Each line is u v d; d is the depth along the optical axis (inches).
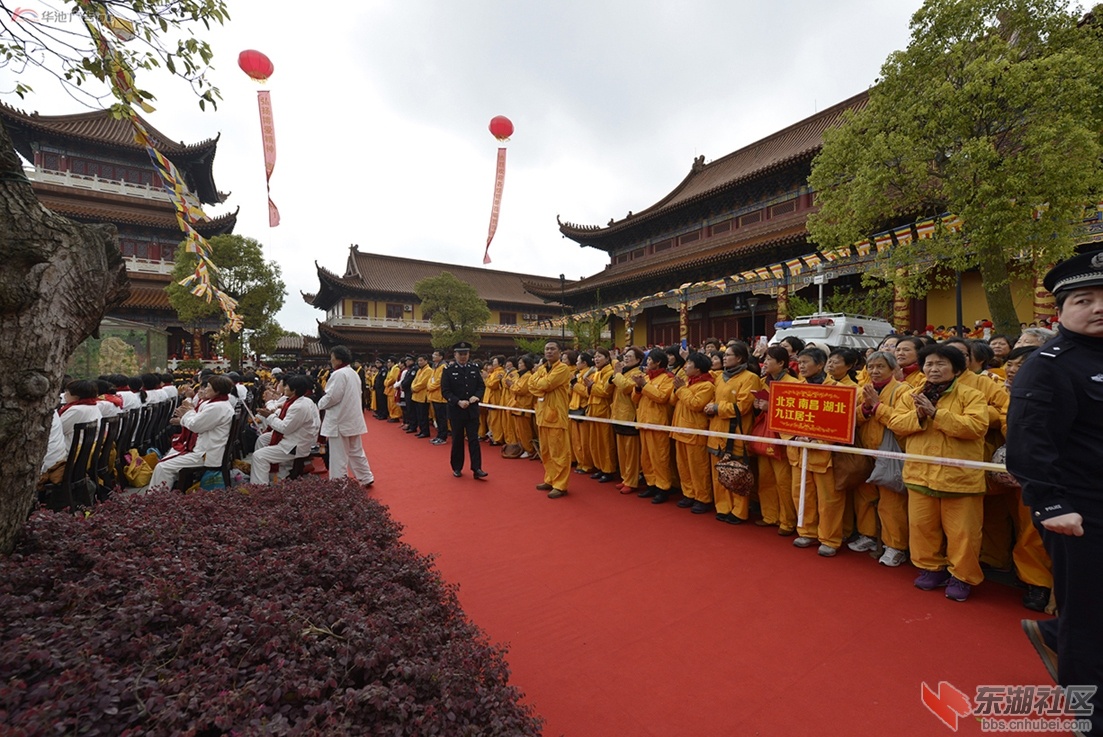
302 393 244.4
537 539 189.0
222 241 837.8
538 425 255.6
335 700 56.1
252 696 54.7
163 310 961.5
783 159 697.0
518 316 1873.8
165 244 1056.2
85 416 185.9
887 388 165.8
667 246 999.0
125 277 106.0
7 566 77.8
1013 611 131.6
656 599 141.3
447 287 1304.1
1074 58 284.0
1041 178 292.2
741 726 92.5
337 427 259.6
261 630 66.1
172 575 79.4
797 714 95.4
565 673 109.3
